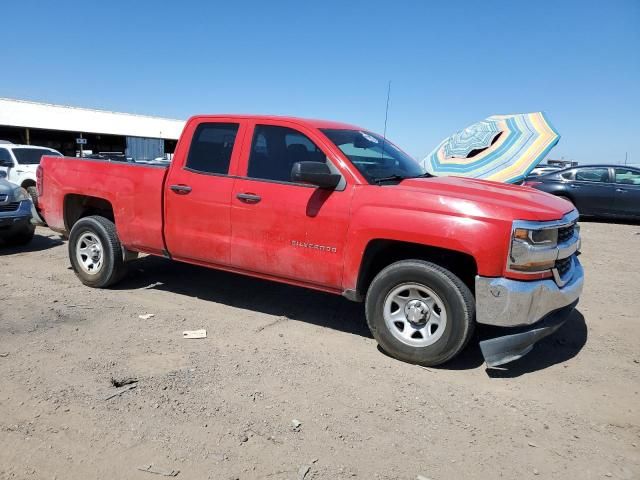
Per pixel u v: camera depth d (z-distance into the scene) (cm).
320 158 450
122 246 574
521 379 397
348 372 397
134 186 545
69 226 627
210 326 487
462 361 426
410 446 302
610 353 453
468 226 378
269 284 638
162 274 666
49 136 4541
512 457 294
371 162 464
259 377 382
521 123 967
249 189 473
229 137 500
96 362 396
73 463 275
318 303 569
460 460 290
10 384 357
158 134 5012
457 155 996
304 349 439
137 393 349
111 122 4897
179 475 268
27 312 505
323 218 435
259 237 470
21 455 280
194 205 505
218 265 508
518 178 877
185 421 318
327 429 315
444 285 390
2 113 4078
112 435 301
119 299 559
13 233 834
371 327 429
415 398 359
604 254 926
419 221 393
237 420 321
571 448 305
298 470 275
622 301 615
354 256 423
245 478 268
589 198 1443
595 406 357
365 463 284
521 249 369
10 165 1416
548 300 385
